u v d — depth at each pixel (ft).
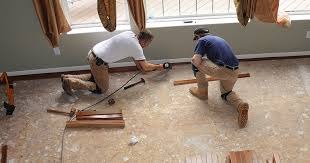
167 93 12.24
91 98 12.27
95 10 14.39
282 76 12.76
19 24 12.47
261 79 12.67
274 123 10.65
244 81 12.63
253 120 10.82
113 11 11.82
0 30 12.53
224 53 10.29
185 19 13.21
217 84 12.51
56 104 12.03
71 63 13.70
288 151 9.68
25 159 9.93
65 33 12.81
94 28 13.09
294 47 13.69
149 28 12.87
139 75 13.33
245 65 13.53
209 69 10.44
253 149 9.80
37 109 11.85
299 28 13.16
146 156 9.82
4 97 12.59
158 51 13.53
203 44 10.51
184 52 13.60
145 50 13.47
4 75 12.00
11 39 12.82
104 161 9.74
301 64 13.39
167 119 11.07
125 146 10.18
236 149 9.84
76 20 13.67
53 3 11.73
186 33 13.08
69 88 11.96
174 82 12.64
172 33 13.05
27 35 12.79
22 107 11.98
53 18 11.78
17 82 13.35
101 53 11.38
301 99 11.57
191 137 10.34
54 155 10.02
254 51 13.75
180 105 11.64
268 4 11.94
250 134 10.31
